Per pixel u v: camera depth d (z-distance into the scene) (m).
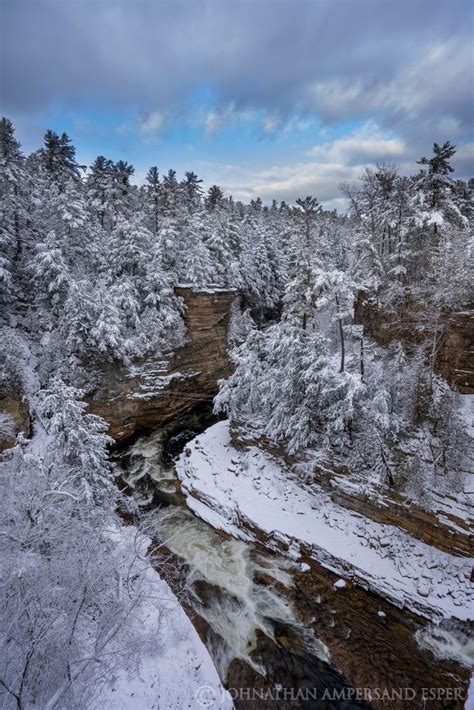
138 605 10.81
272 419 19.91
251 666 11.64
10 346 20.83
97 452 14.20
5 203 23.86
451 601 12.75
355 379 16.52
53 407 13.65
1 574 8.69
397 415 16.69
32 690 8.50
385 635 12.48
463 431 14.84
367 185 23.89
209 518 18.41
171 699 10.20
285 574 15.21
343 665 11.64
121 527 15.81
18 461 11.93
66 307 23.12
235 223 37.94
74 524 10.94
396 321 21.33
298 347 18.72
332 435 18.09
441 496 14.53
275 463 20.36
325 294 18.17
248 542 16.97
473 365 17.55
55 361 23.48
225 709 10.33
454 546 13.80
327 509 17.16
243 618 13.34
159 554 16.20
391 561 14.43
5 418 19.09
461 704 10.45
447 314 18.39
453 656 11.59
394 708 10.47
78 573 9.41
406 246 23.05
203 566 15.73
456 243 18.80
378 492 15.88
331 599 13.95
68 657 8.51
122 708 9.51
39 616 8.66
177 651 11.70
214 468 21.47
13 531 9.82
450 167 22.41
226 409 23.83
